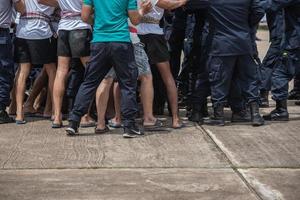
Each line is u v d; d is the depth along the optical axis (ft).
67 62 25.45
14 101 28.50
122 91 23.79
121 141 23.44
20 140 23.50
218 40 25.49
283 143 23.47
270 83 31.42
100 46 22.97
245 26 25.75
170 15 28.78
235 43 25.44
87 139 23.73
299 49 26.78
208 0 25.36
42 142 23.21
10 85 26.53
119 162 20.57
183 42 29.35
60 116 25.73
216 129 25.79
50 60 26.53
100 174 19.26
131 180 18.70
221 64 25.70
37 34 25.98
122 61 23.15
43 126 26.09
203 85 26.76
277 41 30.86
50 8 26.11
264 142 23.59
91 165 20.18
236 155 21.66
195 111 27.04
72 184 18.26
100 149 22.22
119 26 22.97
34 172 19.42
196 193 17.60
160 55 25.35
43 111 28.73
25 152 21.75
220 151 22.16
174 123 25.85
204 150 22.26
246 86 26.43
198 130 25.54
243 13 25.46
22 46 26.20
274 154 21.85
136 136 24.14
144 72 24.91
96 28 23.17
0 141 23.31
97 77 23.63
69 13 24.81
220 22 25.39
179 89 30.81
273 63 31.24
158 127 25.13
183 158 21.17
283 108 27.68
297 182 18.75
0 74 26.14
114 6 22.81
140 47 24.67
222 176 19.22
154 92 28.37
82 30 24.75
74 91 26.20
